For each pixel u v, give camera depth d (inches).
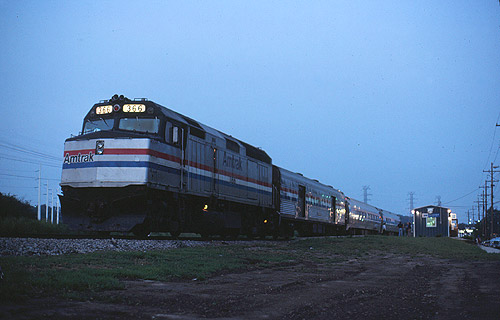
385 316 227.1
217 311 231.0
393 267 522.6
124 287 281.6
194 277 358.3
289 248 730.8
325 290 316.2
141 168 578.2
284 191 1127.0
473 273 454.6
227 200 819.4
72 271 312.0
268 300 266.4
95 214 589.6
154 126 619.8
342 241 994.7
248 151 931.3
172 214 664.4
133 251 466.0
